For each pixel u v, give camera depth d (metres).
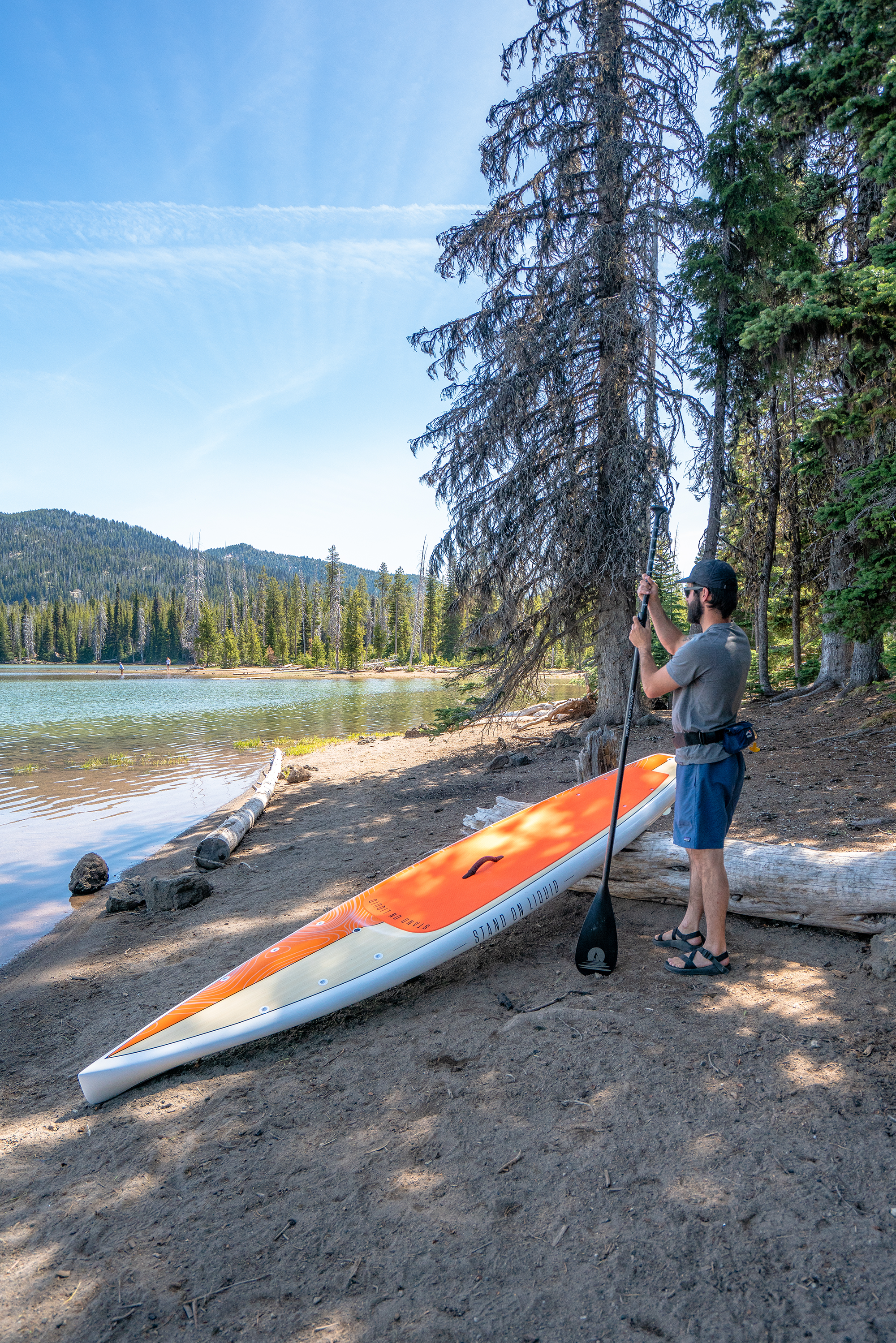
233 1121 2.68
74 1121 2.85
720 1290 1.73
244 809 8.92
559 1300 1.76
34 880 7.19
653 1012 3.03
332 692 41.38
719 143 10.88
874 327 6.58
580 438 11.58
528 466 11.27
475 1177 2.22
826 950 3.41
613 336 10.60
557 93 10.84
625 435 10.70
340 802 9.72
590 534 10.72
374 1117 2.59
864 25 7.32
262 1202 2.23
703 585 3.26
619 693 12.08
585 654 13.57
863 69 7.48
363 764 13.24
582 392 11.63
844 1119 2.26
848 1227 1.87
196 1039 3.10
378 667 79.19
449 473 11.94
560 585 11.45
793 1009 2.93
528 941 4.00
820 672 13.08
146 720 23.83
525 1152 2.30
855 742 8.34
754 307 10.54
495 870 3.96
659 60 11.28
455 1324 1.73
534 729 15.35
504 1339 1.67
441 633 76.19
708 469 11.59
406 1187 2.22
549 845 4.11
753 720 11.24
